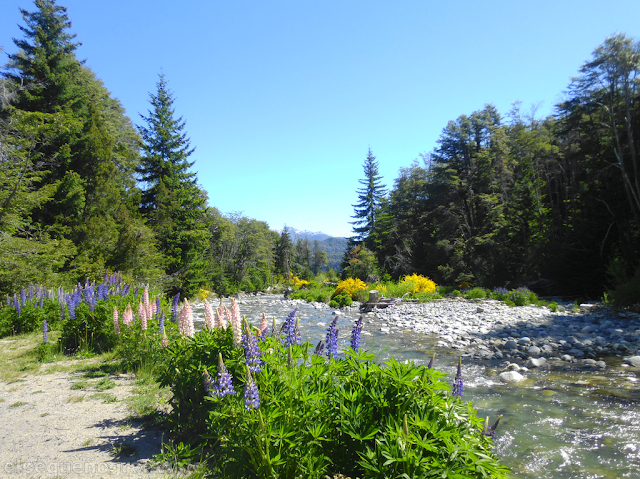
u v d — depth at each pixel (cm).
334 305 2302
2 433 439
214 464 348
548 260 2433
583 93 2761
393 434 245
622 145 2311
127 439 420
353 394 288
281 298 3581
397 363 296
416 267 4725
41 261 1695
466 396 655
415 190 5406
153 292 1084
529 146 3497
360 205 6034
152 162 3300
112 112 3622
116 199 2552
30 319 1173
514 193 3688
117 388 617
